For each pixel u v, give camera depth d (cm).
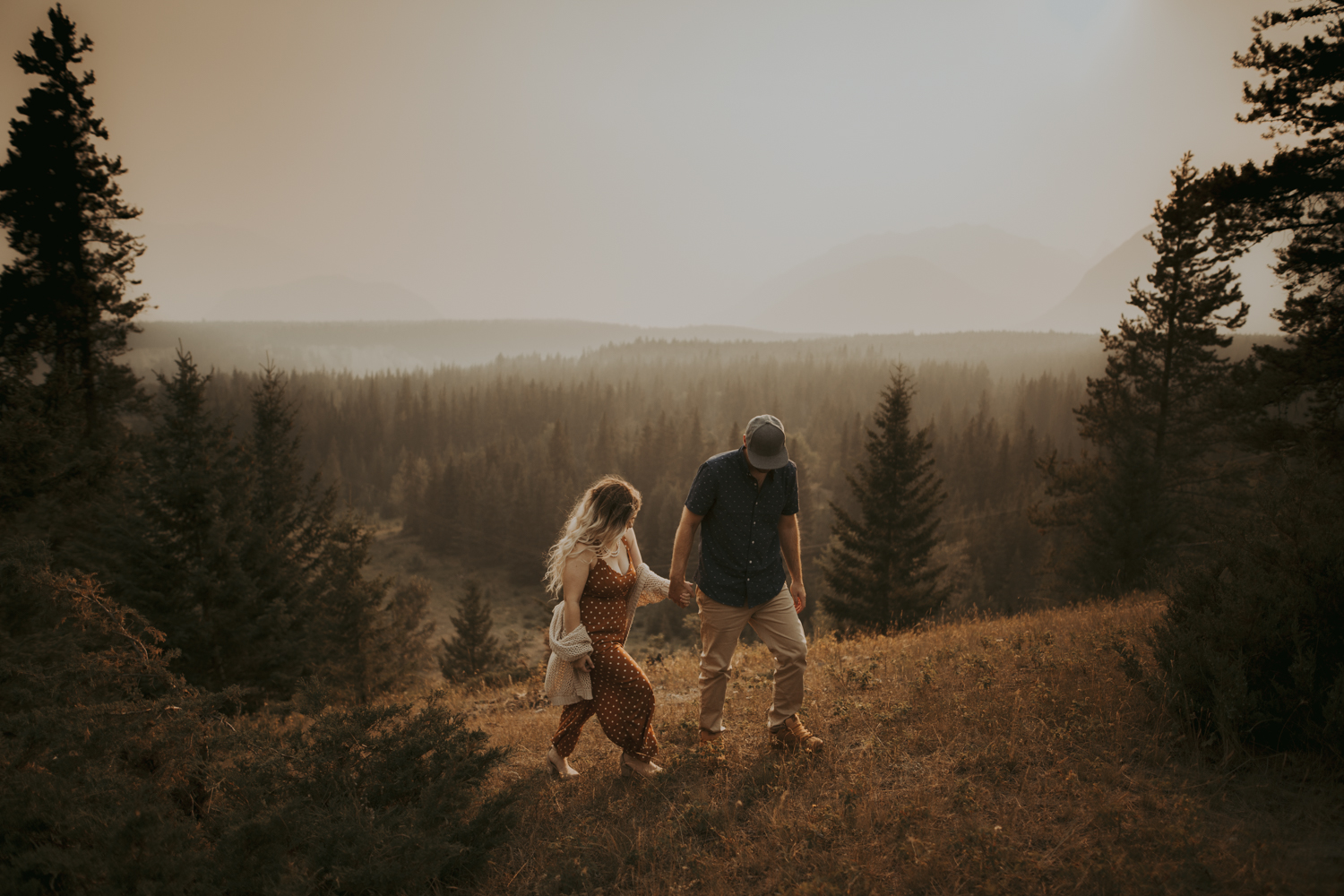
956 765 360
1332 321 1168
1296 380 1180
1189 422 2262
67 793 301
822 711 466
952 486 9438
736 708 498
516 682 859
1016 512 6731
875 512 2548
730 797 351
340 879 270
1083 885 254
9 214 2083
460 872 305
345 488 12962
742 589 378
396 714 382
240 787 325
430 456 14988
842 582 2572
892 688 511
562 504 9294
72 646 468
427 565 9638
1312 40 1034
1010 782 336
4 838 281
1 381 1283
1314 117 1066
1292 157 1075
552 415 16812
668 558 8250
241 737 361
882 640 764
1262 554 422
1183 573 452
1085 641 572
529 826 347
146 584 1362
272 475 2500
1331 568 379
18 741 332
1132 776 333
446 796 330
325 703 414
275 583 1502
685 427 12762
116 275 2303
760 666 659
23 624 495
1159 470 2167
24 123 2111
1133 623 631
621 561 388
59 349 2091
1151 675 427
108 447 1453
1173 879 252
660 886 284
